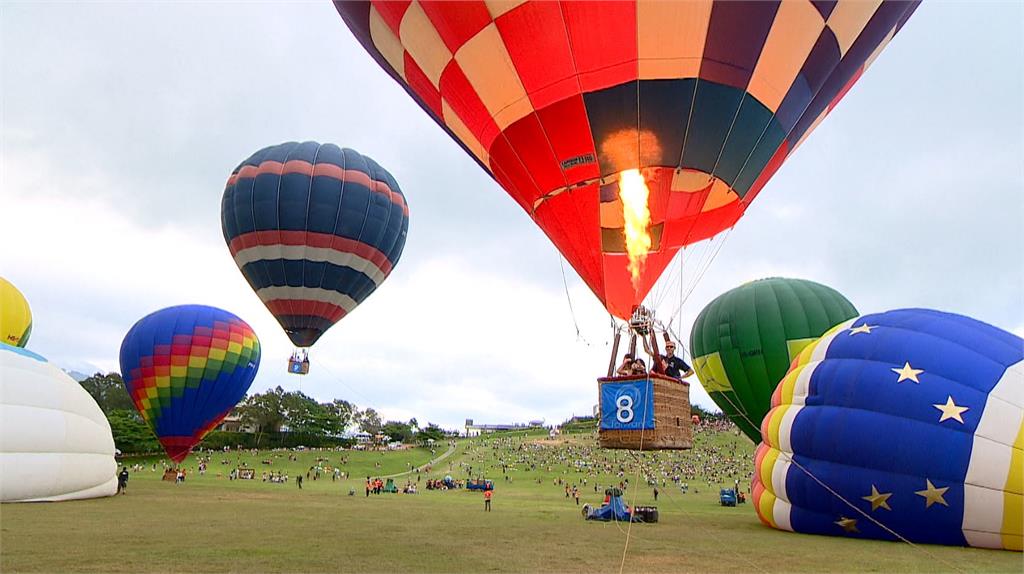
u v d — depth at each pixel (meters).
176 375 29.64
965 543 10.05
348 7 10.67
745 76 8.65
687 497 33.66
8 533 10.76
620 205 9.20
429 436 106.00
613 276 9.45
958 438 10.05
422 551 9.46
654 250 9.41
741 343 21.05
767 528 13.33
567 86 8.70
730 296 22.19
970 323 11.77
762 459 13.22
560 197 9.41
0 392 16.53
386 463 68.44
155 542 10.02
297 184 25.84
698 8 8.16
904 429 10.55
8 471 16.06
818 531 11.81
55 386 17.95
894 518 10.56
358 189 26.73
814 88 9.59
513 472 61.47
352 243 26.52
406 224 29.42
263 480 44.66
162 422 30.17
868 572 7.91
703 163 8.99
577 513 18.41
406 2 9.38
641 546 10.23
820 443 11.51
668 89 8.59
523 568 8.08
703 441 86.62
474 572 7.78
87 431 18.47
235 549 9.39
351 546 9.90
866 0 9.12
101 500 18.30
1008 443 9.70
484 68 9.09
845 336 12.52
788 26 8.60
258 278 26.59
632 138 8.82
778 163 10.39
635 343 9.02
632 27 8.27
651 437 7.88
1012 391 10.05
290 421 88.12
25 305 35.31
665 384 8.22
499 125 9.47
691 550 9.75
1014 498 9.52
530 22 8.48
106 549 9.23
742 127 8.95
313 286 26.41
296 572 7.60
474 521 14.98
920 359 11.10
